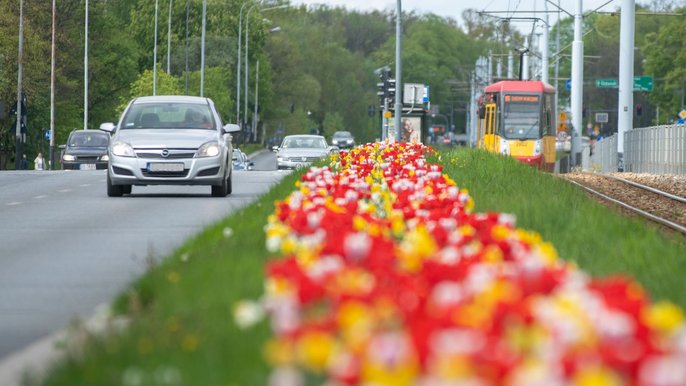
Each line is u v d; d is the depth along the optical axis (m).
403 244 20.25
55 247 37.78
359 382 11.04
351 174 42.25
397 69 134.25
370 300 12.97
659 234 36.03
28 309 25.67
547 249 18.64
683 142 115.81
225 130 64.12
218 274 23.23
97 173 91.12
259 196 53.53
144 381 14.96
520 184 57.16
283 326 12.70
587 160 161.62
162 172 60.88
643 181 99.44
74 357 17.05
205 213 50.69
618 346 11.60
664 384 10.55
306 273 14.43
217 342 16.88
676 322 12.16
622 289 13.52
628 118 132.75
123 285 29.11
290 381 11.84
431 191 29.98
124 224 45.69
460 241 19.88
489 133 133.38
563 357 11.22
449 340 11.02
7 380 17.67
